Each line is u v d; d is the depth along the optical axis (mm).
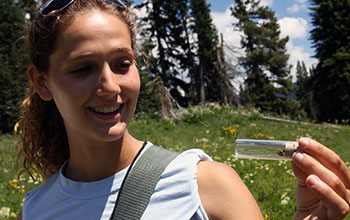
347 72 35406
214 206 1153
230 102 34719
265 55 46469
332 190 999
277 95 53906
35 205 1475
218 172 1199
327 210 1048
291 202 4551
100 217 1245
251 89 47281
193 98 45031
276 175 6375
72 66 1204
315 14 38812
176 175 1212
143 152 1316
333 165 1060
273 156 1158
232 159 7613
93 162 1355
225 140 13016
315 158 1076
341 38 36969
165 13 42812
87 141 1336
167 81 43406
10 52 20594
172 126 16766
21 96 1877
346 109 36312
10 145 12141
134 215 1179
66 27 1209
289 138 14234
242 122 18328
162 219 1151
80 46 1185
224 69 34812
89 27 1196
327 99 37719
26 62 1452
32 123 1773
